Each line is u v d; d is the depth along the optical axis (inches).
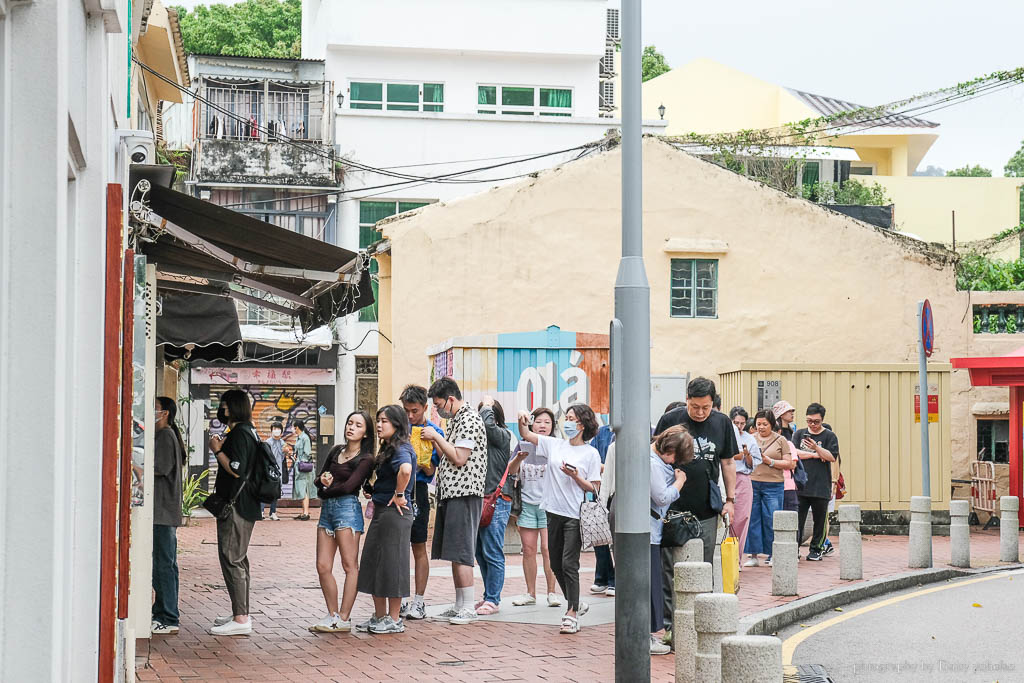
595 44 1473.9
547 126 1296.8
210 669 354.3
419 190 1267.2
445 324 919.0
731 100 1829.5
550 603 486.6
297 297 496.7
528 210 927.7
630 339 341.7
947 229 1754.4
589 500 433.1
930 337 625.0
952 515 636.7
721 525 569.6
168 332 559.5
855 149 1868.8
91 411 227.1
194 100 1259.2
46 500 156.3
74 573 224.7
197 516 1080.8
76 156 213.9
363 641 406.9
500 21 1455.5
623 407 339.0
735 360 933.8
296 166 1232.2
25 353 155.9
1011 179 1755.7
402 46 1425.9
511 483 485.1
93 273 227.0
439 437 438.3
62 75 158.2
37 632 155.9
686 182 938.7
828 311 939.3
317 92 1267.2
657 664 378.0
